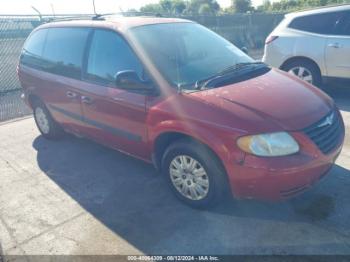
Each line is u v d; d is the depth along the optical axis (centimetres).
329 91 712
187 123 307
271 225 307
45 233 322
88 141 539
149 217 334
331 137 310
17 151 521
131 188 388
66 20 489
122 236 310
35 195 390
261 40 1489
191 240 298
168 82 335
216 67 370
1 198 389
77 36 436
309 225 303
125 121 372
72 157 484
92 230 321
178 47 384
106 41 394
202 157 309
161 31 396
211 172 309
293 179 280
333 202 333
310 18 650
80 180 416
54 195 387
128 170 432
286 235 294
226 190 318
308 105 314
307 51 646
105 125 404
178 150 328
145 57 353
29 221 343
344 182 364
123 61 371
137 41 366
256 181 284
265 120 285
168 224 321
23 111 745
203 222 319
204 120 299
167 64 353
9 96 849
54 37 483
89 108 415
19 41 878
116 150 454
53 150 515
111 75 384
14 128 637
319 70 648
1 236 323
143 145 365
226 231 305
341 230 295
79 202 369
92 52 411
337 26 616
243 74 363
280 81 355
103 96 387
